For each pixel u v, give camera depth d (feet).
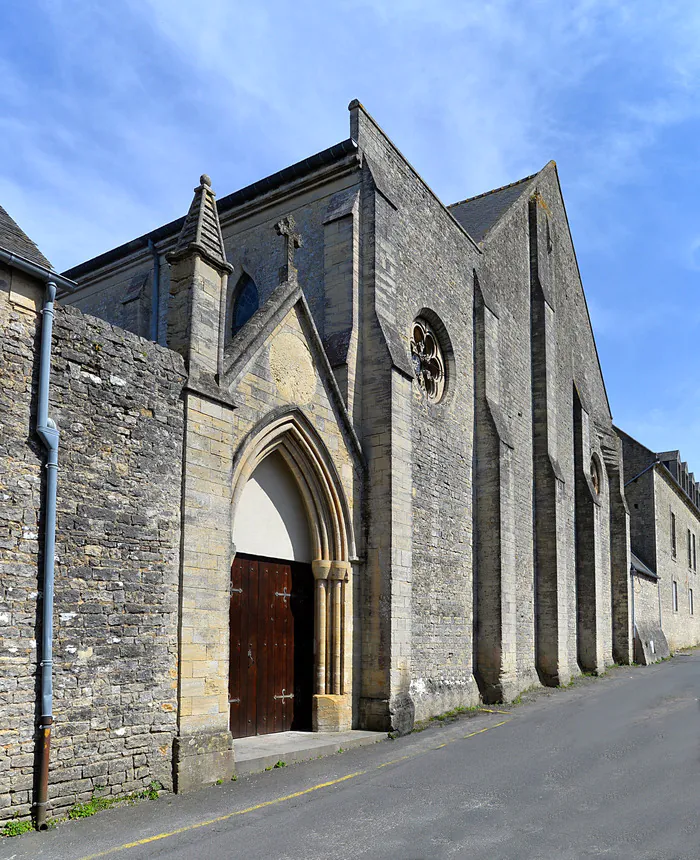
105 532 26.89
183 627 29.07
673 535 130.21
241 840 22.18
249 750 33.30
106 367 27.78
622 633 89.45
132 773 26.50
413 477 47.11
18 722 23.29
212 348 32.71
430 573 48.03
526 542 64.54
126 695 26.76
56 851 21.13
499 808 25.64
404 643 42.06
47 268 25.59
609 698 55.06
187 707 28.73
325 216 46.32
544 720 44.80
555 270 80.07
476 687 52.11
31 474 24.76
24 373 25.05
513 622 55.21
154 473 29.04
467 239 58.65
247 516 36.83
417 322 51.16
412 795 27.48
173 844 21.80
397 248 47.83
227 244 52.06
